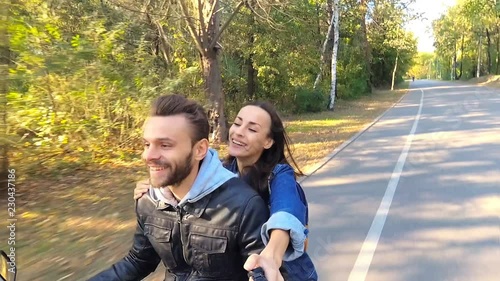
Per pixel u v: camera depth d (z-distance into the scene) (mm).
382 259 5086
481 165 9906
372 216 6633
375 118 22172
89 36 10430
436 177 9000
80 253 5262
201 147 1833
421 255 5176
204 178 1849
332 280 4590
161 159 1771
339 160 11273
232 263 1904
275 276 1604
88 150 10625
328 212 6891
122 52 11719
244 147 2375
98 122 10594
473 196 7543
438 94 40219
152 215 1976
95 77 10047
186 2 13367
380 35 46438
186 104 1820
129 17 14039
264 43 22156
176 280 2000
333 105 28938
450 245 5449
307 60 25375
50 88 9148
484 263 4918
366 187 8406
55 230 6059
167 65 15812
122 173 9820
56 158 10016
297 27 22828
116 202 7520
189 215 1888
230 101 22812
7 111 7574
